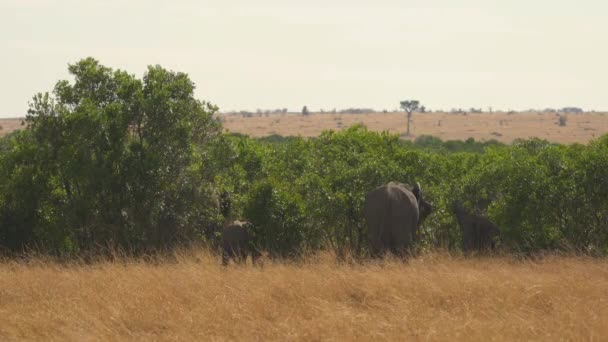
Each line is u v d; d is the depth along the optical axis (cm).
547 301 3622
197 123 6456
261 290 3828
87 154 6041
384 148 7025
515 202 6078
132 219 6109
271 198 5969
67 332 3091
